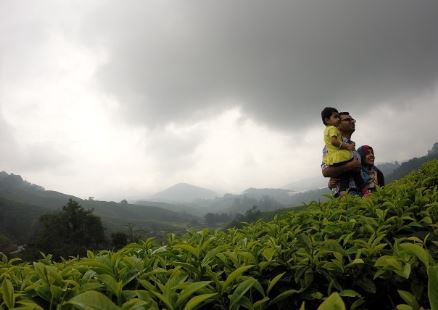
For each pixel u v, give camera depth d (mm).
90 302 1940
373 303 2801
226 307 2480
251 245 3350
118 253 3268
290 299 2680
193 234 4258
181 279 2654
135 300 2117
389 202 4391
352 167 7703
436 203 4109
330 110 8672
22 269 3535
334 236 3863
